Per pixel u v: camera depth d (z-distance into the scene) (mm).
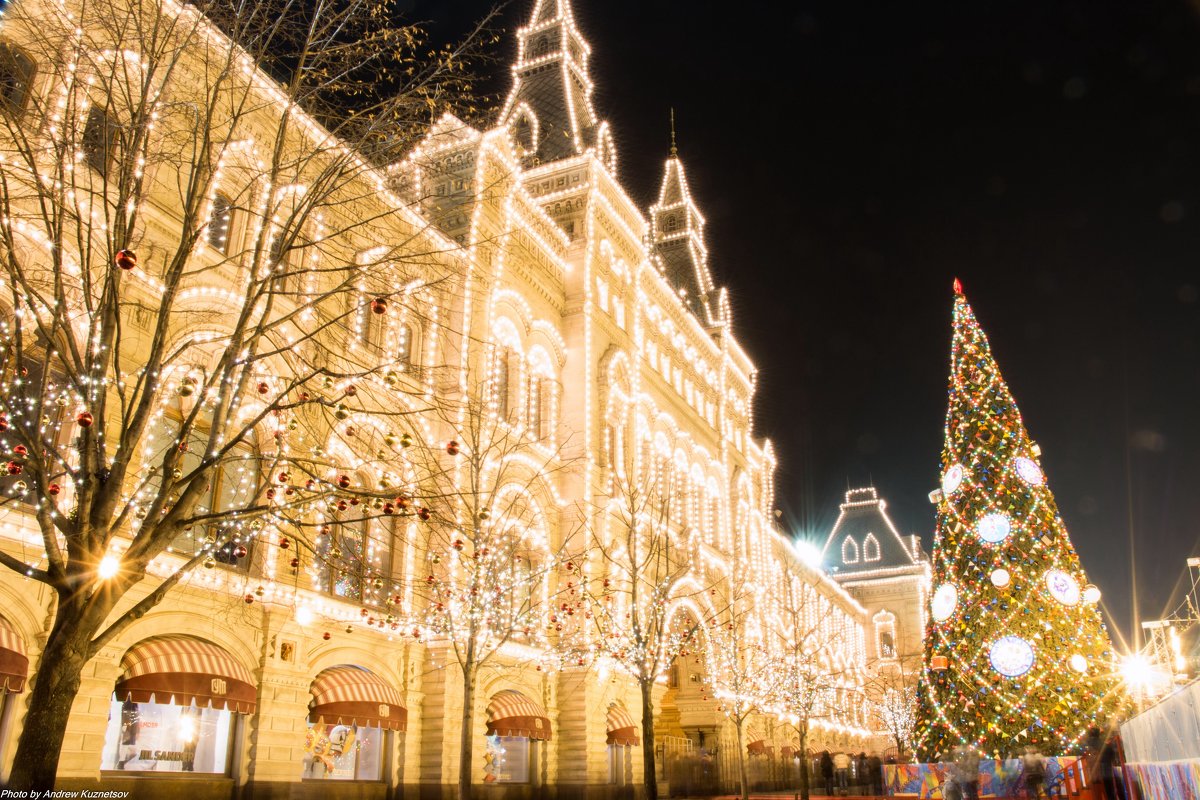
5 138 13516
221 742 20922
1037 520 26266
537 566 33219
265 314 13336
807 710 42719
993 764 24844
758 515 58125
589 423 36750
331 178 15438
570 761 32719
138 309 19391
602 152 43781
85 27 14805
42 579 11070
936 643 27391
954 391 28562
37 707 10383
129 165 12680
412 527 27047
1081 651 25156
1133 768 16422
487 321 31562
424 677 27125
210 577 20500
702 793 43000
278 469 18453
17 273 11945
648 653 30531
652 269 45812
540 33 46031
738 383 58281
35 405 12773
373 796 24797
